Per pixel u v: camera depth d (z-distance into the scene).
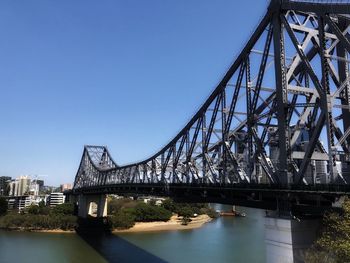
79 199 141.38
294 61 32.78
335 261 25.50
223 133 41.84
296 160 31.53
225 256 69.75
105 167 132.00
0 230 119.81
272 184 30.23
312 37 32.50
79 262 68.50
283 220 28.27
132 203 172.12
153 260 68.75
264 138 34.75
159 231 121.31
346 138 28.91
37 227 121.31
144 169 69.81
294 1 31.27
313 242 27.58
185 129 53.06
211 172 44.56
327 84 27.16
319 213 27.12
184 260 67.56
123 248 83.88
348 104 30.23
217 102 45.09
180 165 54.09
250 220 153.75
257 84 35.88
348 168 26.09
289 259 27.22
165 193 55.97
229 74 42.34
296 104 30.38
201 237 100.31
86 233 115.00
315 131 27.69
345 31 31.02
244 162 38.88
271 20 34.62
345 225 24.62
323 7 27.72
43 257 73.50
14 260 70.50
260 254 70.31
